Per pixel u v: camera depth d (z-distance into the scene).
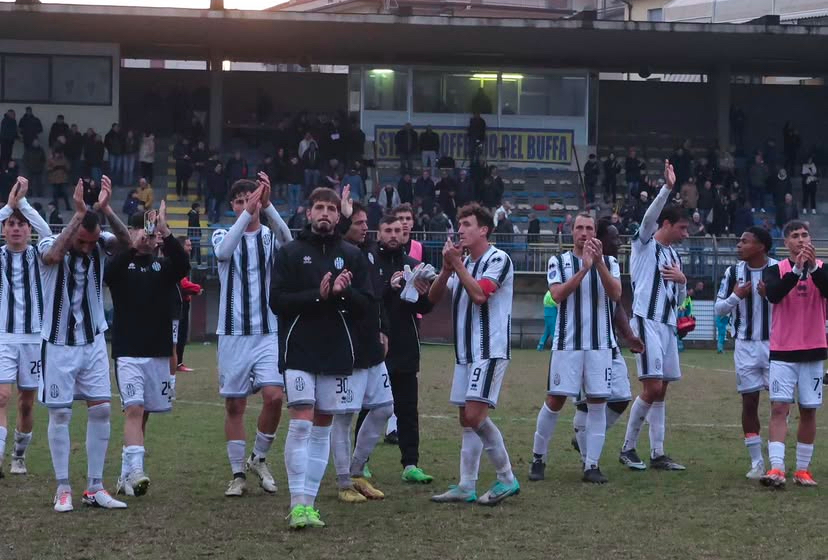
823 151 36.19
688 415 13.16
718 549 6.60
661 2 51.06
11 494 8.12
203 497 8.04
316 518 7.11
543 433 8.88
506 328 7.79
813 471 9.35
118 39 33.12
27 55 32.88
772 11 44.12
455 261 7.66
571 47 33.75
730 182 32.38
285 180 30.70
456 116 35.53
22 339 8.97
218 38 33.28
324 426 7.29
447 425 11.91
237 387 8.14
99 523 7.18
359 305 7.23
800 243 8.61
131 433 7.91
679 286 9.62
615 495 8.23
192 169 31.36
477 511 7.63
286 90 37.53
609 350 8.80
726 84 36.28
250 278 8.12
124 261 7.84
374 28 31.58
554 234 27.52
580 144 35.91
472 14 50.12
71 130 30.92
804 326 8.64
